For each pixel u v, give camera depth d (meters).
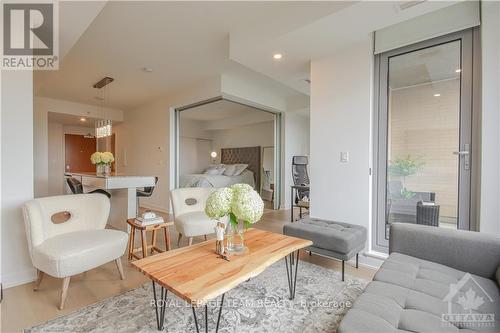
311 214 3.05
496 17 1.97
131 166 6.81
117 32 2.91
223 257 1.61
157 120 5.87
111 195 4.11
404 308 1.19
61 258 1.75
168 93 5.35
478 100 2.15
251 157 7.24
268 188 6.73
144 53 3.47
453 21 2.20
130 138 6.86
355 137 2.72
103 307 1.80
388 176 2.65
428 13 2.31
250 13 2.57
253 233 2.13
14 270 2.15
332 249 2.26
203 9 2.49
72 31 2.44
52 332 1.53
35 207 1.96
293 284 2.02
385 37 2.56
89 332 1.54
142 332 1.54
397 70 2.59
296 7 2.33
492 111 1.98
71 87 4.95
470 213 2.19
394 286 1.36
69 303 1.86
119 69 4.04
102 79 4.48
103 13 2.54
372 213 2.70
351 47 2.72
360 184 2.69
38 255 1.85
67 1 1.98
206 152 8.26
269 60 3.04
